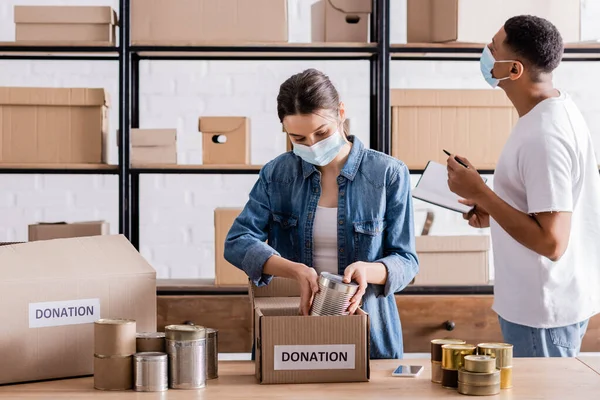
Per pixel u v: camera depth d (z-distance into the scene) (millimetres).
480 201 2039
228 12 3105
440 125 3135
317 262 1972
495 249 2211
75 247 1596
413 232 1962
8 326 1479
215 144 3166
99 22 3107
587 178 2119
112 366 1432
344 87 3754
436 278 3129
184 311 3090
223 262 3131
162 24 3098
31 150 3125
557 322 2104
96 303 1559
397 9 3758
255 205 2008
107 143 3277
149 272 1611
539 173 1976
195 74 3740
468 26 3061
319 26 3252
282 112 1869
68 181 3729
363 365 1507
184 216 3758
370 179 1945
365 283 1646
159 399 1374
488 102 3129
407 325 3076
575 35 3094
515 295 2139
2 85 3689
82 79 3711
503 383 1448
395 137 3125
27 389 1452
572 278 2109
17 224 3713
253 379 1532
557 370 1591
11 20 3678
